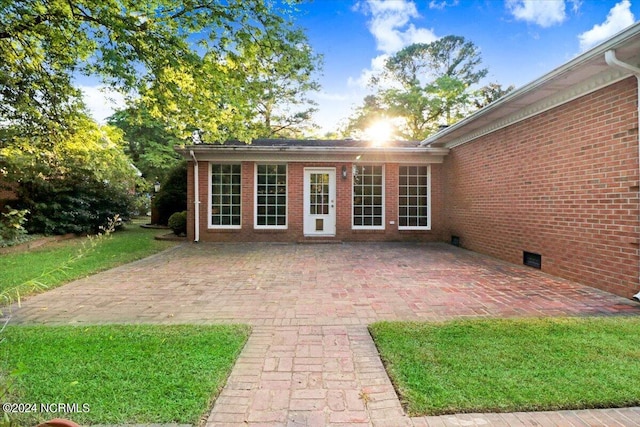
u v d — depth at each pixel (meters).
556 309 3.70
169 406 1.86
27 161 9.01
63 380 2.10
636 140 4.08
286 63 6.22
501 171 7.07
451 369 2.27
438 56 24.66
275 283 4.94
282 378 2.21
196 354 2.48
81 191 10.62
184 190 14.02
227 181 10.05
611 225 4.43
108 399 1.91
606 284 4.49
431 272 5.71
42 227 9.70
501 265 6.36
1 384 1.70
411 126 23.94
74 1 5.08
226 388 2.09
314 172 10.14
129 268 6.05
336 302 3.97
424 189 10.34
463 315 3.50
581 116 4.95
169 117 6.34
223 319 3.38
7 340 2.69
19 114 6.52
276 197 10.14
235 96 6.18
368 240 10.10
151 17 5.30
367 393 2.04
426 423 1.77
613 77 4.36
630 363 2.33
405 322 3.21
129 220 13.16
